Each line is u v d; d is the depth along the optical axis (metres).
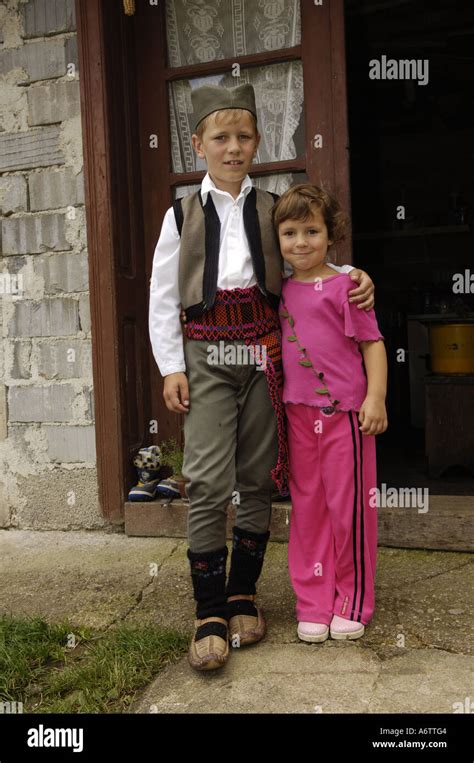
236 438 1.92
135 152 3.04
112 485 2.94
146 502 2.91
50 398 3.02
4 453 3.10
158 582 2.41
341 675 1.71
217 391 1.85
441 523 2.58
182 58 3.02
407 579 2.33
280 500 2.81
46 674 1.85
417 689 1.63
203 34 2.98
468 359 3.80
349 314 1.85
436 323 3.88
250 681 1.71
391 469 4.16
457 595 2.18
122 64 2.96
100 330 2.89
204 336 1.84
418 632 1.93
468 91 5.93
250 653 1.86
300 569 1.98
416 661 1.77
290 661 1.80
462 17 5.14
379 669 1.73
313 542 1.96
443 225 5.72
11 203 3.03
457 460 3.80
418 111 6.10
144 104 3.04
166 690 1.70
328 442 1.89
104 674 1.78
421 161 6.15
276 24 2.88
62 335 2.99
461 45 5.51
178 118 3.04
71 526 3.03
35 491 3.07
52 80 2.94
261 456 1.92
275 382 1.87
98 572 2.53
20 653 1.89
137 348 3.05
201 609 1.83
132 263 3.03
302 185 1.86
